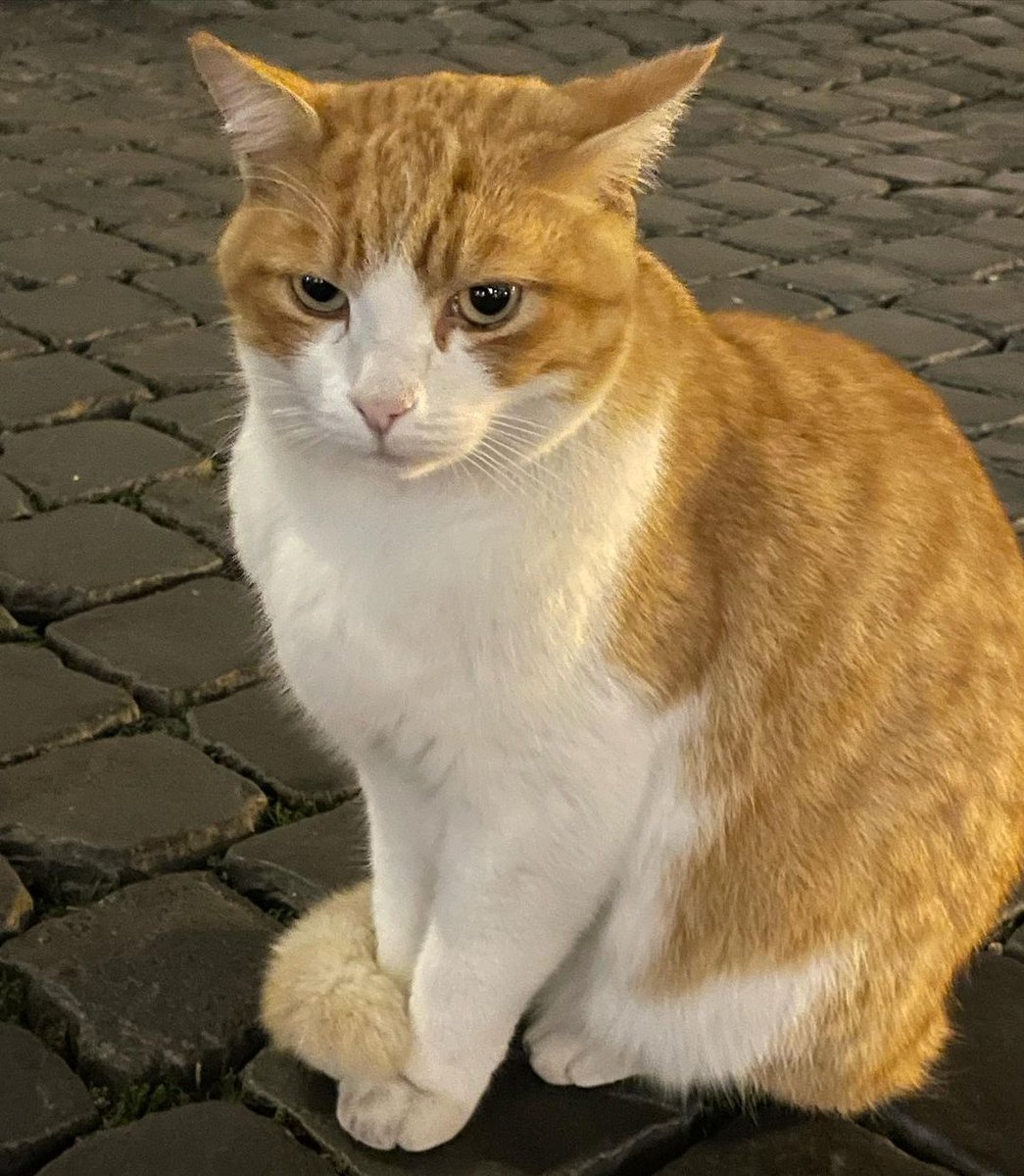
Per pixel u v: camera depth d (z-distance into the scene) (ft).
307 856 2.24
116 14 6.50
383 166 1.60
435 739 1.71
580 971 1.99
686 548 1.74
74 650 2.63
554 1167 1.84
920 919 1.91
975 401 3.63
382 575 1.65
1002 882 2.03
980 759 1.93
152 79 5.83
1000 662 1.94
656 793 1.81
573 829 1.74
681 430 1.73
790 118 5.86
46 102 5.51
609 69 6.22
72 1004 1.97
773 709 1.81
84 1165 1.77
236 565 2.88
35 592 2.75
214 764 2.40
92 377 3.50
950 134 5.76
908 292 4.24
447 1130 1.85
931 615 1.88
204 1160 1.79
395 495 1.65
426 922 1.95
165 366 3.57
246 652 2.64
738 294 4.16
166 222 4.45
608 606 1.67
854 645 1.84
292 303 1.65
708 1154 1.88
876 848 1.87
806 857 1.86
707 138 5.56
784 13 7.21
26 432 3.27
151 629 2.69
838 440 1.88
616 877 1.85
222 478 3.14
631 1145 1.88
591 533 1.65
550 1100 1.94
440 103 1.69
